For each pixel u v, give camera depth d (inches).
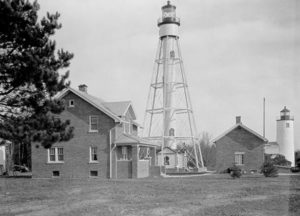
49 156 1378.0
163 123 1823.3
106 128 1323.8
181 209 536.7
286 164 2269.9
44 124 709.9
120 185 921.5
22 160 2372.0
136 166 1280.8
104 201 622.5
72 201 629.9
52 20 719.1
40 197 693.3
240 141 1717.5
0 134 683.4
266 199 633.6
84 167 1333.7
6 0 659.4
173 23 1877.5
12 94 728.3
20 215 512.7
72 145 1353.3
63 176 1352.1
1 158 1870.1
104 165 1312.7
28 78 680.4
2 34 690.8
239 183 983.0
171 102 1872.5
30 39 689.0
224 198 655.1
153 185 919.7
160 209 537.6
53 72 690.2
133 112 1537.9
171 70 1879.9
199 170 1817.2
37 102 703.1
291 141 2546.8
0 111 729.0
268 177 1262.3
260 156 1685.5
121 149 1326.3
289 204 559.5
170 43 1881.2
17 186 924.6
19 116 716.0
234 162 1715.1
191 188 835.4
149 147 1492.4
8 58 696.4
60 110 731.4
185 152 2085.4
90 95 1512.1
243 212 508.1
